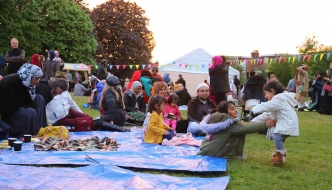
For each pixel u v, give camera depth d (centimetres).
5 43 3303
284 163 580
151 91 1195
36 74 754
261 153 656
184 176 490
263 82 1042
